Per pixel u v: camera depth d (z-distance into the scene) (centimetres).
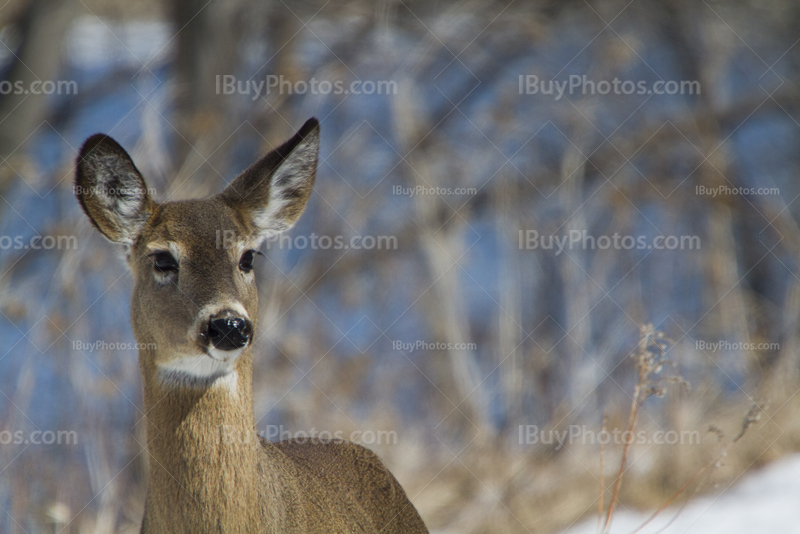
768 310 1691
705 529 1008
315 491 685
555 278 1667
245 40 1764
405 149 1775
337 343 1591
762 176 2006
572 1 2039
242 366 636
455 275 1645
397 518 755
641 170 1872
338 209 1723
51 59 1723
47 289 1318
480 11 1980
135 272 682
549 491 1264
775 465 1199
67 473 1193
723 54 2019
